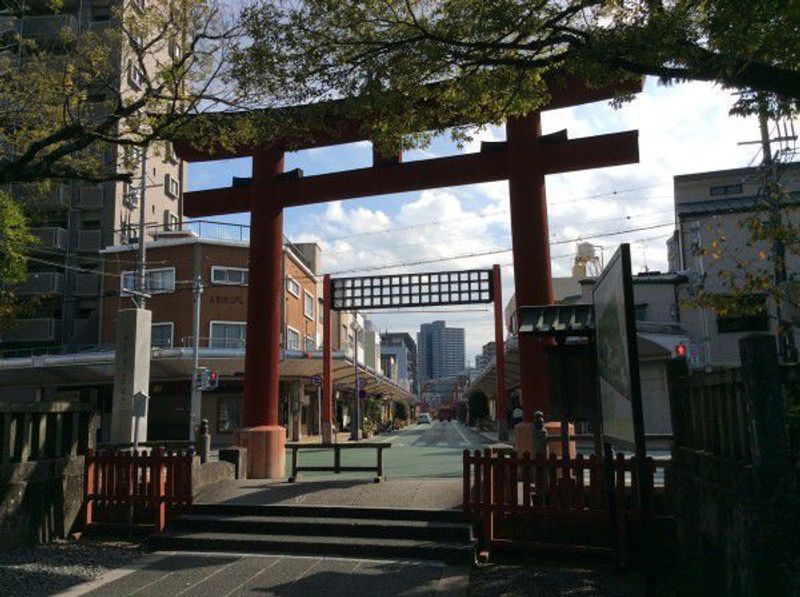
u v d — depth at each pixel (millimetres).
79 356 31469
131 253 36812
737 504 4777
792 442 4738
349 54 7758
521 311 8508
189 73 9312
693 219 28469
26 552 8453
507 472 8430
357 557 7977
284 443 13078
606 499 7691
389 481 10609
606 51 6480
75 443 9836
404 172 12859
